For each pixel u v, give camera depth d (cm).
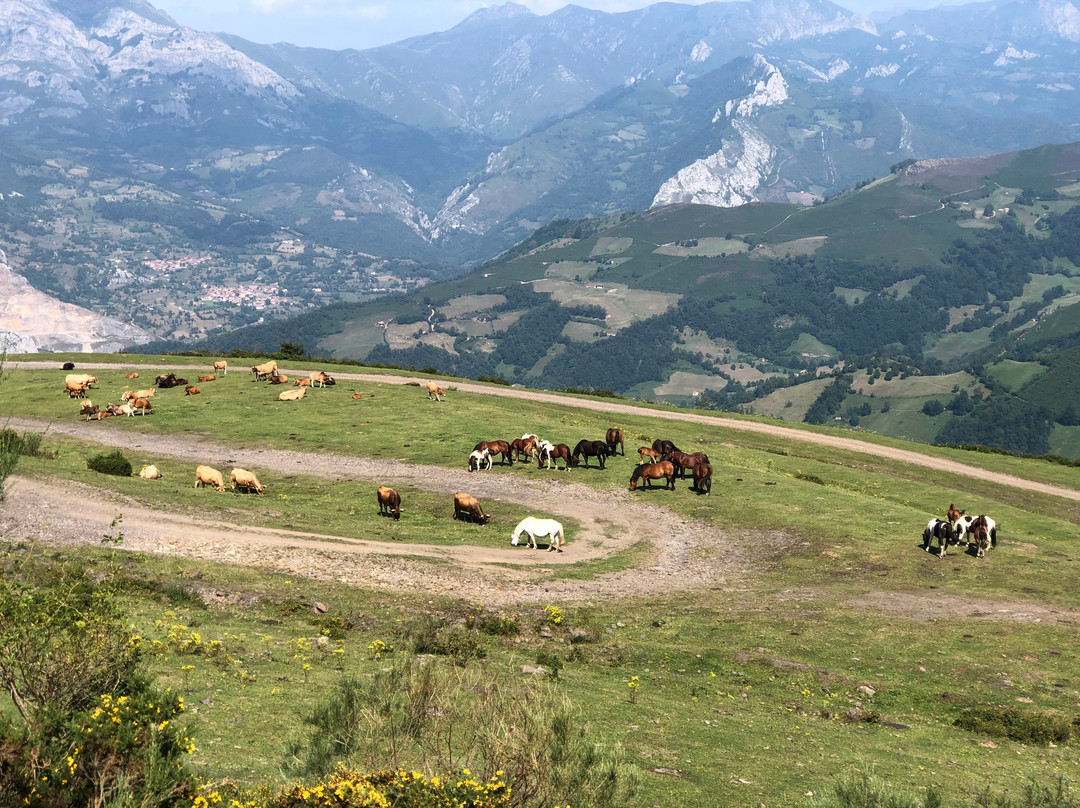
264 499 4684
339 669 2161
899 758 2005
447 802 1177
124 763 1118
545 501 5016
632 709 2122
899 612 3259
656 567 3900
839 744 2067
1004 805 1672
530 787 1300
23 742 1097
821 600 3403
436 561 3631
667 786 1580
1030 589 3562
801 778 1748
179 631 2256
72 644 1295
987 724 2331
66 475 4262
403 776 1221
